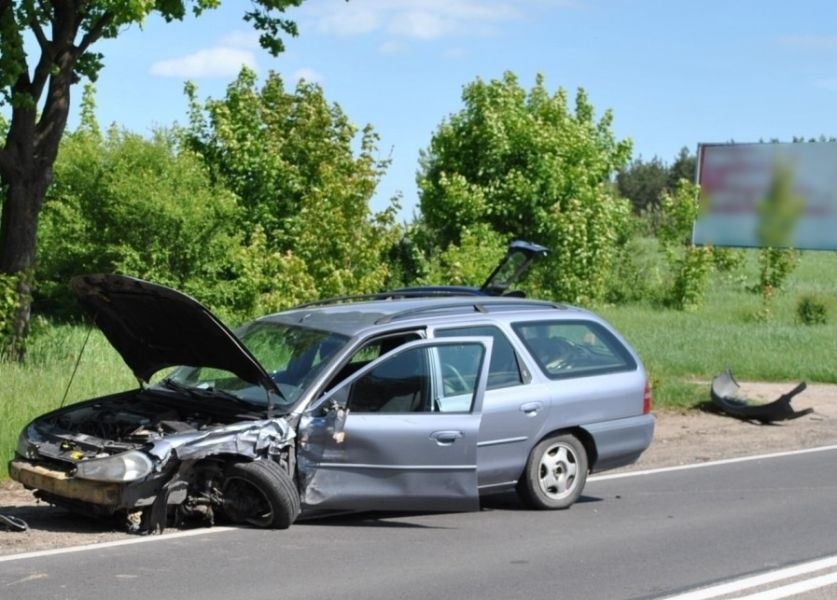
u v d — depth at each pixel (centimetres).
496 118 3231
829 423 1759
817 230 4188
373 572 830
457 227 3225
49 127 1908
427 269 2966
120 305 996
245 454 918
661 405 1852
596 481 1248
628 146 3541
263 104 2823
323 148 2736
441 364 1009
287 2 2042
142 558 851
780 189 4241
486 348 1033
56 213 2444
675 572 848
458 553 897
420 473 977
